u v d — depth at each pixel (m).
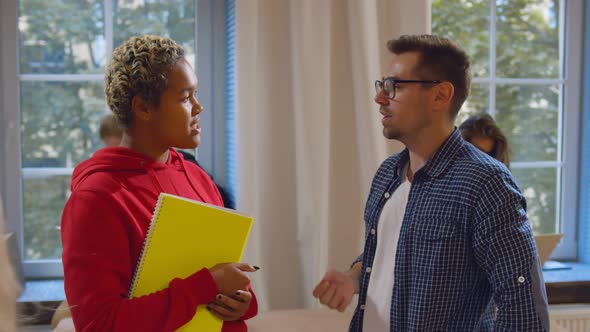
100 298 0.96
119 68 1.07
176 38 2.50
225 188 2.55
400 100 1.30
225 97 2.54
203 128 2.55
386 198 1.39
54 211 2.47
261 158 2.33
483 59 2.70
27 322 0.62
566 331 1.89
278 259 2.36
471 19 2.68
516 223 1.15
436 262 1.21
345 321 1.96
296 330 1.86
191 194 1.19
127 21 2.46
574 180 2.80
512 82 2.72
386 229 1.37
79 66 2.45
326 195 2.28
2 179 2.42
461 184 1.21
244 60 2.19
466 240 1.20
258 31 2.29
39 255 2.46
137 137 1.12
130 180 1.08
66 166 2.47
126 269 1.01
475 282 1.22
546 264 2.70
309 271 2.28
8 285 0.55
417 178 1.29
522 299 1.12
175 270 1.04
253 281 2.27
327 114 2.26
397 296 1.26
